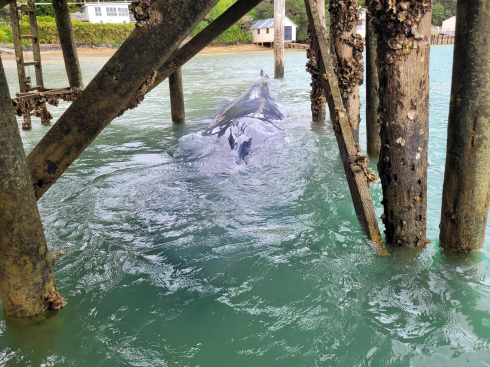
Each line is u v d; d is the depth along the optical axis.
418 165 3.75
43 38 33.34
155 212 5.21
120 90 3.12
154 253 4.33
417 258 3.89
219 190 5.79
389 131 3.74
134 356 2.98
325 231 4.61
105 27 36.28
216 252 4.32
